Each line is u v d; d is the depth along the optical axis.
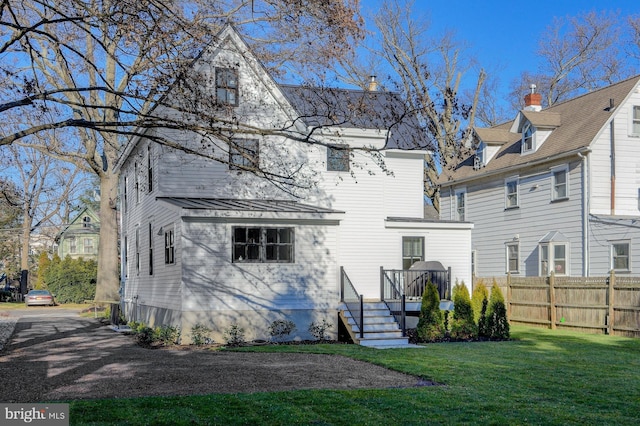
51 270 53.34
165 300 20.16
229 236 18.58
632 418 8.90
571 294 22.69
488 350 16.38
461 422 8.50
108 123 11.38
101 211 33.84
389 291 22.83
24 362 13.77
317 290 19.34
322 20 13.69
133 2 11.72
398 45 41.03
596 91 30.06
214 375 11.78
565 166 27.38
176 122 11.83
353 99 22.27
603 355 15.56
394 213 23.92
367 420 8.48
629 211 26.44
